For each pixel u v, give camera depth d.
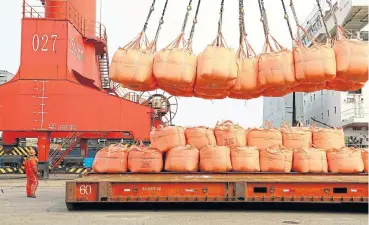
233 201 9.96
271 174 11.08
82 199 10.07
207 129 11.73
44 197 14.21
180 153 11.09
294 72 10.62
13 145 26.78
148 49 10.84
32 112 22.17
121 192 10.07
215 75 10.12
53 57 22.52
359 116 28.42
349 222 8.86
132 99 28.77
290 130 11.95
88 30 26.47
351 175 11.12
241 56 11.27
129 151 11.65
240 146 11.36
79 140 28.62
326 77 10.44
